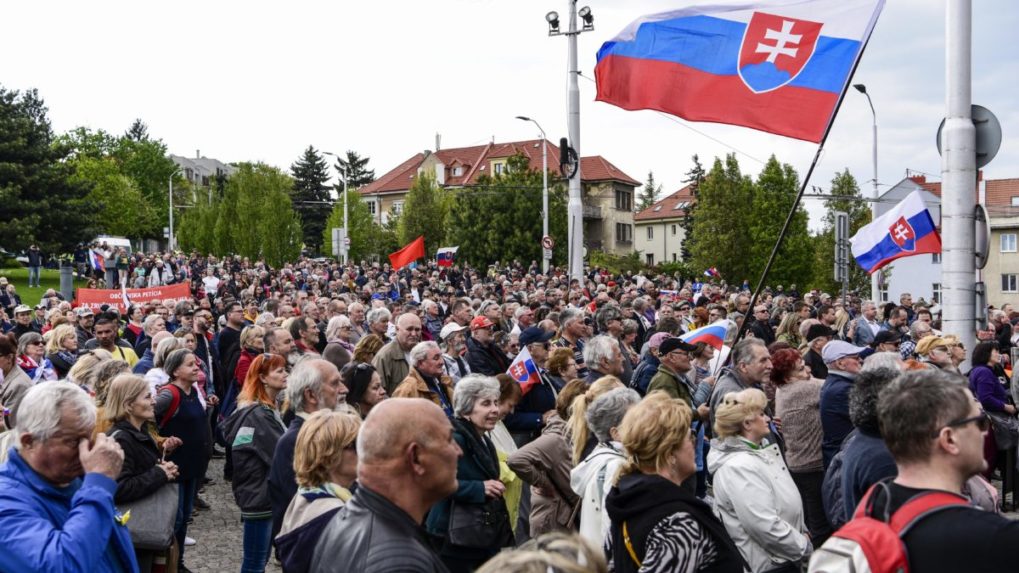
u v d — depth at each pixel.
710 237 55.44
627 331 10.91
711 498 8.35
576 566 1.88
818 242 58.44
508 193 62.72
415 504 3.03
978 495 4.61
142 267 40.44
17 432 3.58
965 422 2.80
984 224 8.83
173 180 116.75
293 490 5.50
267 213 66.31
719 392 7.27
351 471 4.54
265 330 10.70
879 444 4.53
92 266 38.28
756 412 5.01
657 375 7.63
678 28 8.31
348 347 10.77
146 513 5.62
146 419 5.84
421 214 71.25
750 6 8.16
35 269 45.66
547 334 9.09
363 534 2.89
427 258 71.00
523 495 6.84
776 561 4.81
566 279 29.52
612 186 83.19
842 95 7.62
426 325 14.97
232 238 71.94
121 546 3.73
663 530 3.67
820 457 6.91
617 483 4.01
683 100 8.26
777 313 16.70
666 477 3.95
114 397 5.71
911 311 19.52
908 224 14.10
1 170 50.69
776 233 54.44
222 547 8.07
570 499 5.70
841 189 57.12
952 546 2.51
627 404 5.04
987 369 9.00
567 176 21.02
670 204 97.88
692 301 21.61
